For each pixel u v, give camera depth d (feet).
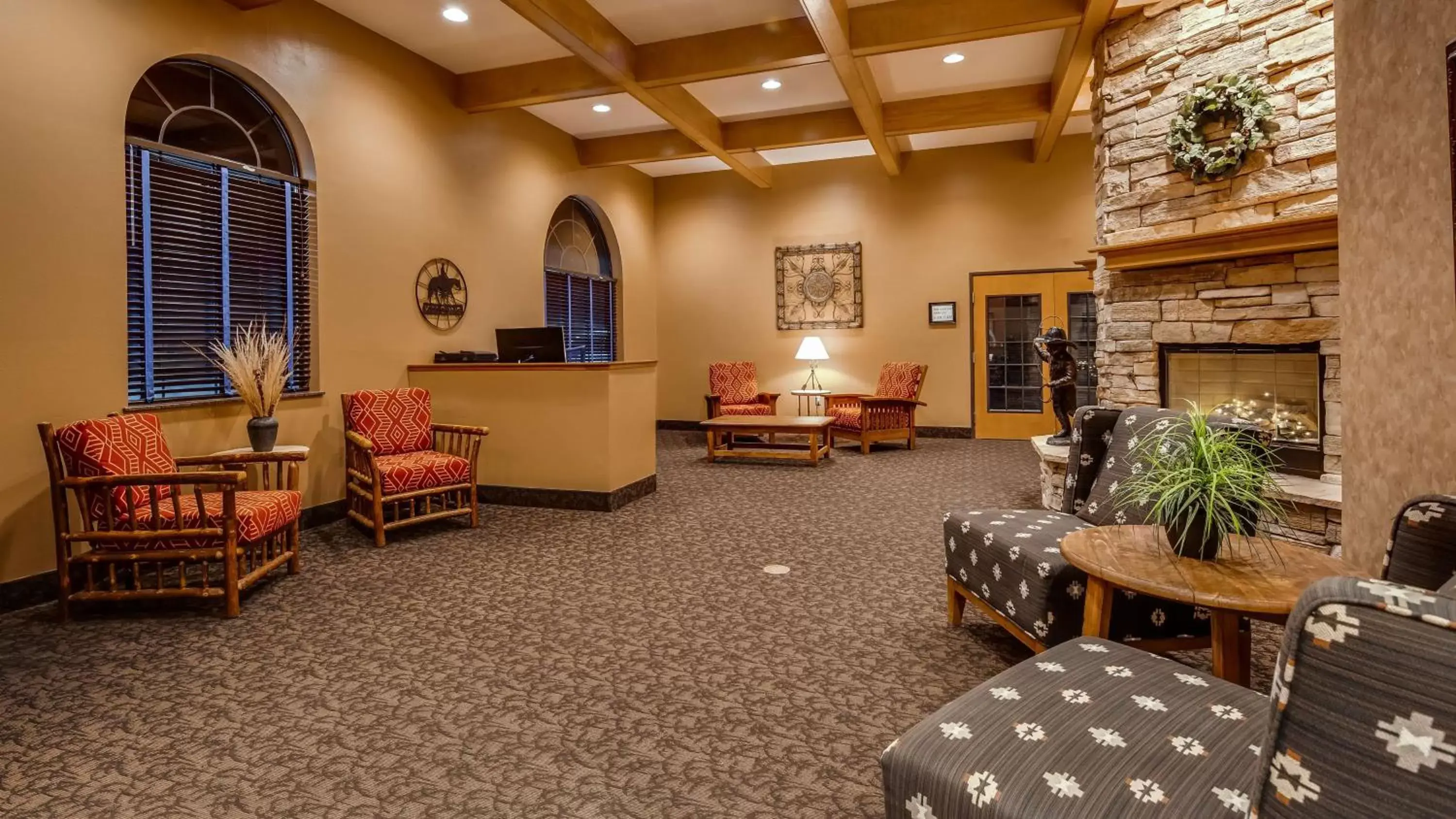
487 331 20.67
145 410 12.23
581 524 15.15
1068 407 16.15
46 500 10.89
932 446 26.55
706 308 31.37
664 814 5.56
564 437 16.67
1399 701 2.17
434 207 18.74
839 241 29.53
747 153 26.78
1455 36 4.83
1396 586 2.30
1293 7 12.25
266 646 8.88
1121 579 5.88
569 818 5.51
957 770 3.81
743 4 16.25
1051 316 27.30
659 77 18.03
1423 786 2.11
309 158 15.39
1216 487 6.23
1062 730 4.01
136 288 12.59
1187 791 3.47
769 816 5.52
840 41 15.92
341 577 11.64
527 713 7.17
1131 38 14.74
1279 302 12.57
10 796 5.85
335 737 6.75
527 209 22.58
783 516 15.70
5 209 10.46
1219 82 13.08
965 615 9.75
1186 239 13.08
